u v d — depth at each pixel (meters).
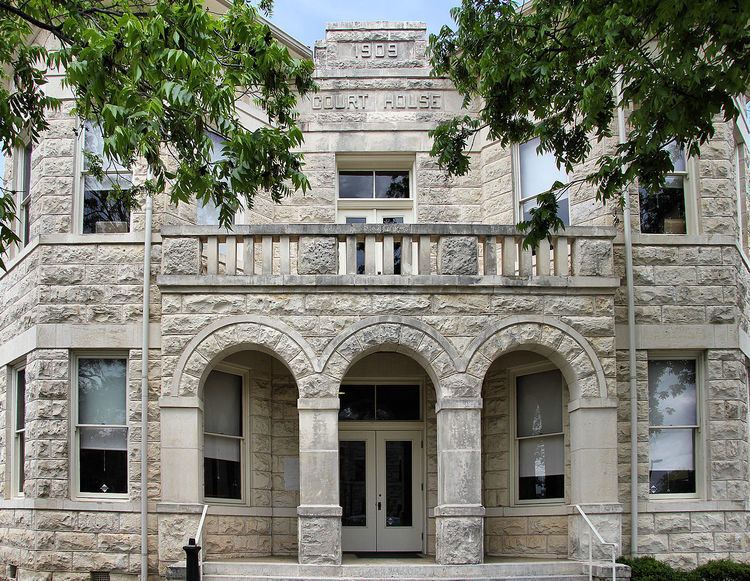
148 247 18.03
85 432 18.09
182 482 16.66
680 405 18.41
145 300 17.91
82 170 18.84
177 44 12.27
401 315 17.05
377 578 15.91
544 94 15.06
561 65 14.95
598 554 16.50
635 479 17.53
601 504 16.70
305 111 21.14
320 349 16.92
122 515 17.52
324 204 20.77
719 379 18.27
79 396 18.17
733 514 17.81
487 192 20.53
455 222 20.69
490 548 18.58
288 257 17.25
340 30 21.56
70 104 18.94
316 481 16.55
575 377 17.11
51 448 17.72
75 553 17.41
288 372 19.30
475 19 15.50
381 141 21.05
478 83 19.73
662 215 18.91
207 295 17.09
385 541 19.56
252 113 20.36
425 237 17.42
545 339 17.12
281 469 18.94
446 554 16.33
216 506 17.80
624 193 18.28
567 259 17.47
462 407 16.80
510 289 17.20
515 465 18.67
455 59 16.38
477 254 17.42
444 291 17.14
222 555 17.73
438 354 16.95
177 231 17.30
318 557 16.25
